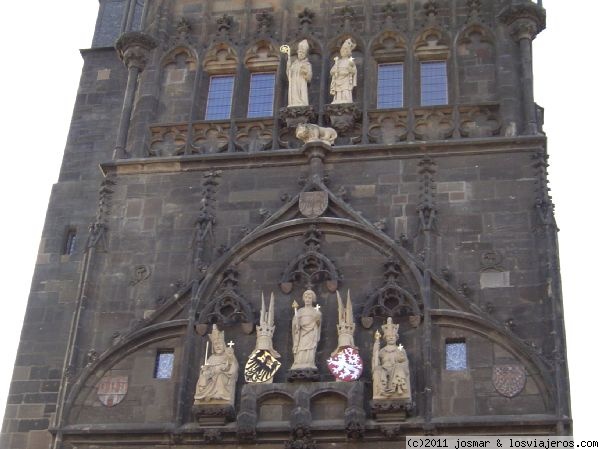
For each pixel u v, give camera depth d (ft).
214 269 99.50
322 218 100.89
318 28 115.34
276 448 89.76
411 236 99.60
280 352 94.84
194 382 94.27
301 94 110.11
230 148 107.96
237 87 112.37
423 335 93.04
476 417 88.58
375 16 115.24
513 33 110.22
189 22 118.11
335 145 106.11
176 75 115.14
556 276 93.76
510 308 93.97
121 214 105.29
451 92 108.99
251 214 103.19
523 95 106.32
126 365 96.43
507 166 101.91
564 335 90.94
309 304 95.40
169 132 110.73
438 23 113.19
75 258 107.76
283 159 105.81
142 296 100.17
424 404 89.51
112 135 115.65
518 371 90.43
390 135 106.93
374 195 102.42
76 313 99.14
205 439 90.38
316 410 90.48
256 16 117.60
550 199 98.53
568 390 88.38
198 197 105.19
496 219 99.09
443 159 103.50
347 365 91.66
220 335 94.79
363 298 96.63
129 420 93.45
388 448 88.17
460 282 96.17
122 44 115.96
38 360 101.60
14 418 98.68
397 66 112.98
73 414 94.22
